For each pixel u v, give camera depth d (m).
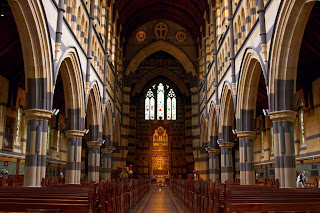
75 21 20.53
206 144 42.62
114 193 10.97
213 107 33.94
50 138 34.78
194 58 47.28
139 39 48.09
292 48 15.87
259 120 39.81
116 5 36.81
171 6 44.50
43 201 8.09
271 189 14.46
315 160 25.33
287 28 15.51
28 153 15.48
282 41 15.85
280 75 16.33
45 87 15.68
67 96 21.27
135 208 19.23
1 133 24.81
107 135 35.09
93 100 26.98
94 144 27.53
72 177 21.28
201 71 44.09
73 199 8.59
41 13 14.66
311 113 26.25
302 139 28.33
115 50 39.44
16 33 22.20
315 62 24.52
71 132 21.42
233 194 10.34
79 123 21.61
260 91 33.62
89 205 7.66
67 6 19.70
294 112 16.20
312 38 22.30
